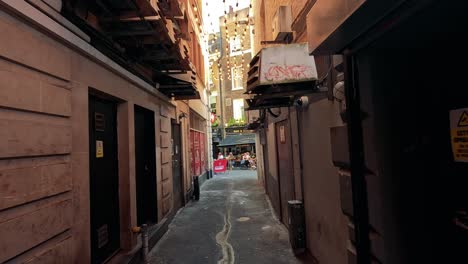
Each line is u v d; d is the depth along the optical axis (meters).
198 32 12.92
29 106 2.57
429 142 1.36
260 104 4.97
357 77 1.74
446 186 1.29
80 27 3.46
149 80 6.01
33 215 2.56
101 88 3.99
